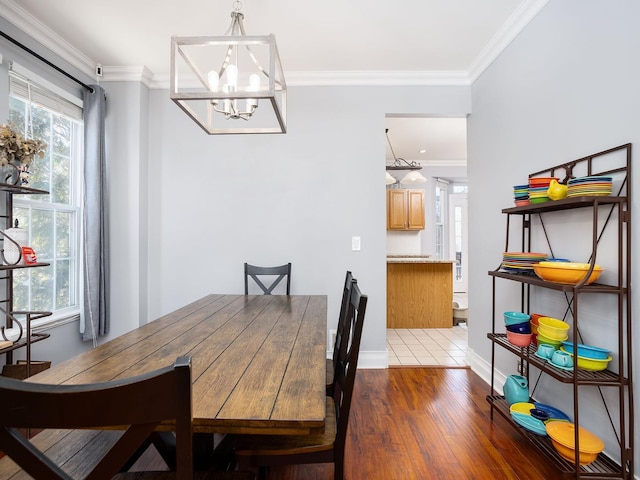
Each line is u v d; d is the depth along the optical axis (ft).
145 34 7.91
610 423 4.92
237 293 9.91
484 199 8.81
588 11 5.34
